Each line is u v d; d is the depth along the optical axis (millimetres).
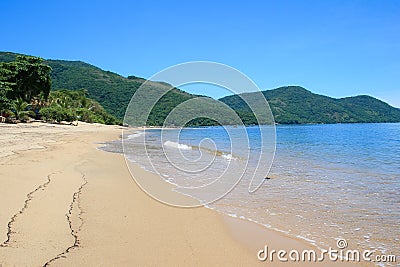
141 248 4723
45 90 50281
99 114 72250
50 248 4477
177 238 5227
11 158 12008
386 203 7867
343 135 44562
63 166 11203
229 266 4352
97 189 8211
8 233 4855
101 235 5094
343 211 7164
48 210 6051
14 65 46781
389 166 14844
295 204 7746
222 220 6352
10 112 41656
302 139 36469
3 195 6789
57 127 42281
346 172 12953
